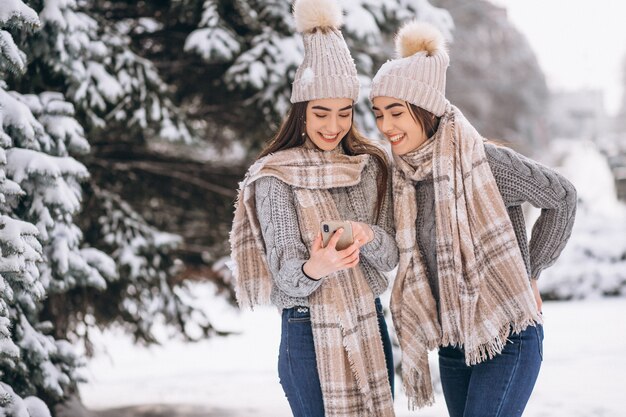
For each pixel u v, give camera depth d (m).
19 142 4.10
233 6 5.72
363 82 5.55
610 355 7.58
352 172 2.83
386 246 2.79
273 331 11.58
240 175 6.42
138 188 6.28
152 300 5.83
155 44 6.14
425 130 2.87
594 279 12.97
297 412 2.80
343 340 2.73
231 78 5.48
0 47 3.61
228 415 6.25
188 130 5.70
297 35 5.58
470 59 28.94
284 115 5.52
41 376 4.27
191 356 9.84
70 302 5.73
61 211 4.22
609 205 19.48
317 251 2.53
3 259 3.48
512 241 2.73
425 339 2.89
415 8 5.81
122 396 7.25
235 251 2.93
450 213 2.76
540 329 2.84
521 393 2.76
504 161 2.79
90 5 5.70
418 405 2.96
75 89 4.78
